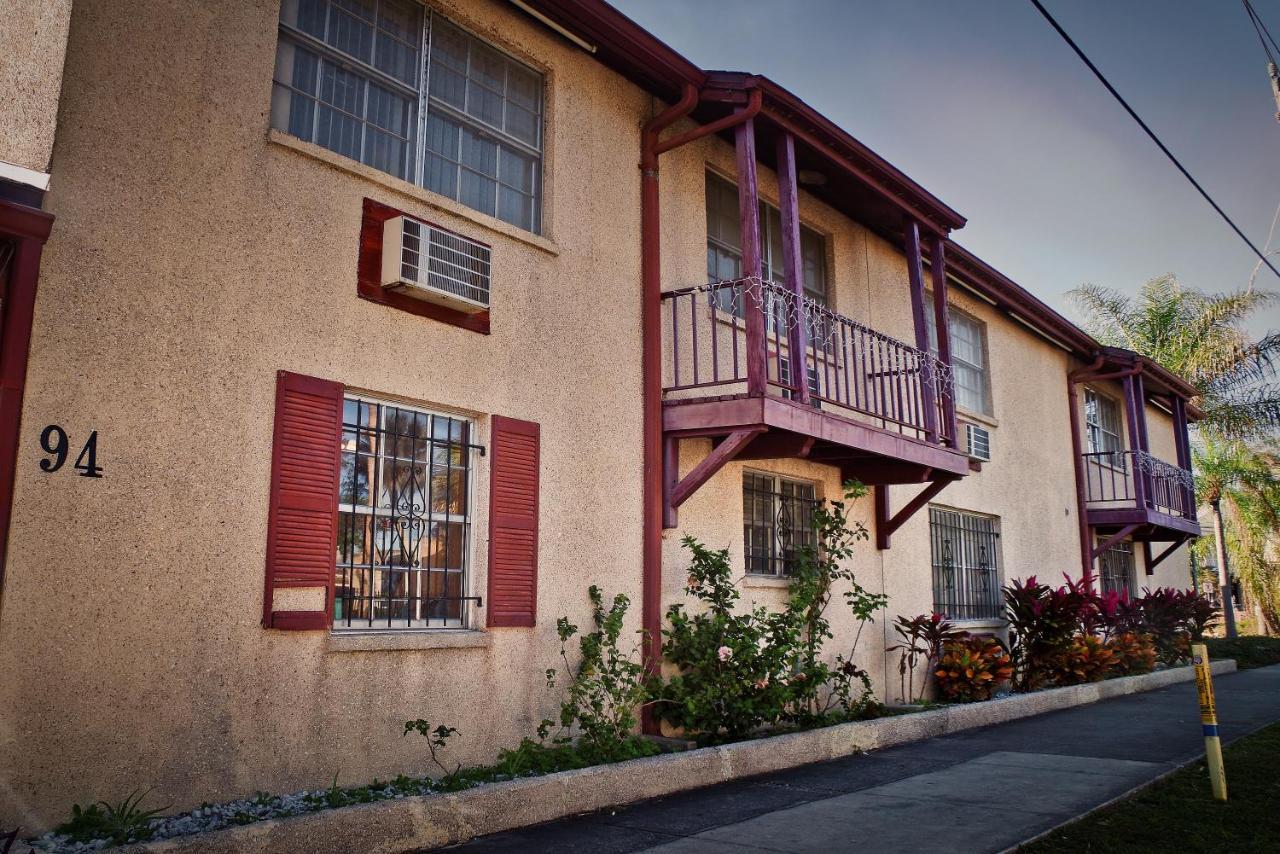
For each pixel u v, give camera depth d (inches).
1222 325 1022.4
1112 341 1084.5
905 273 514.9
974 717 402.9
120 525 208.4
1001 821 232.7
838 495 438.6
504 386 297.3
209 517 223.5
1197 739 355.3
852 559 439.8
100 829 191.6
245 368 234.7
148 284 219.1
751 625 362.9
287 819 192.1
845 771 302.2
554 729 295.4
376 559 264.7
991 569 566.9
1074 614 516.1
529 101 332.5
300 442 242.4
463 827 218.8
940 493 515.5
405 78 295.3
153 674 210.2
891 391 401.1
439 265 276.1
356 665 248.4
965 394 570.3
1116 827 225.5
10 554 191.8
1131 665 595.8
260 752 226.4
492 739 278.2
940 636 454.0
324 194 257.9
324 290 254.2
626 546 328.8
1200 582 1357.0
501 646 284.5
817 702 387.2
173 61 230.2
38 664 193.6
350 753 243.8
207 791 216.2
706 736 321.7
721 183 412.5
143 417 214.8
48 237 199.9
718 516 371.2
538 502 301.0
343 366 256.2
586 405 322.3
